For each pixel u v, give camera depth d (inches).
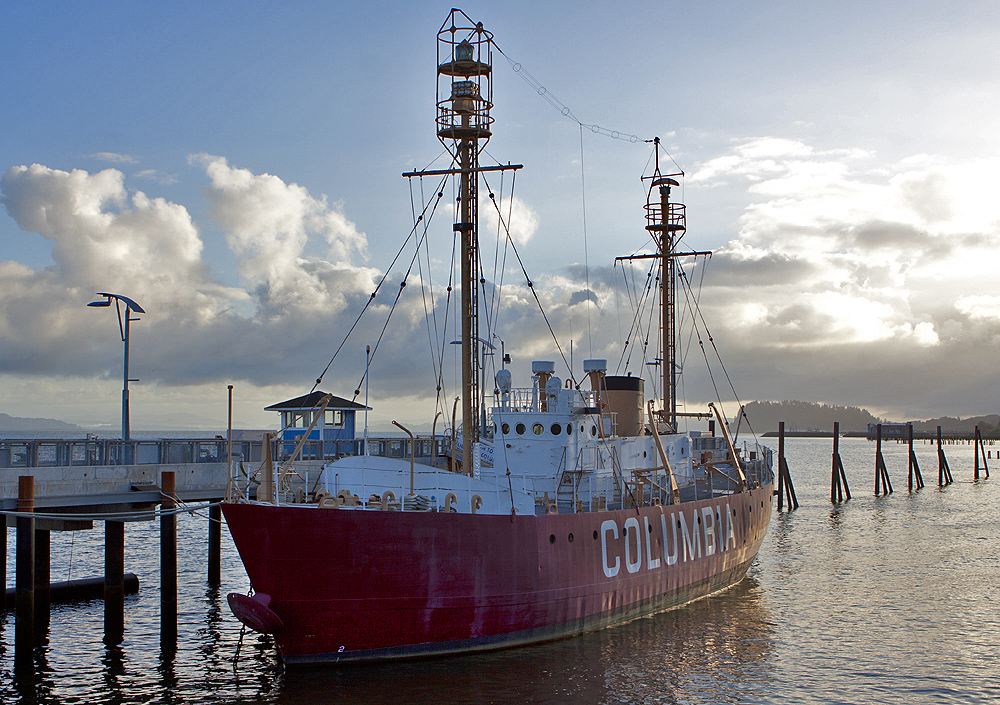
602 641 1127.6
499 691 943.0
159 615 1272.1
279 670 1021.2
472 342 1285.7
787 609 1370.6
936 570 1745.8
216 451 1325.0
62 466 1138.7
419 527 945.5
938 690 1005.2
